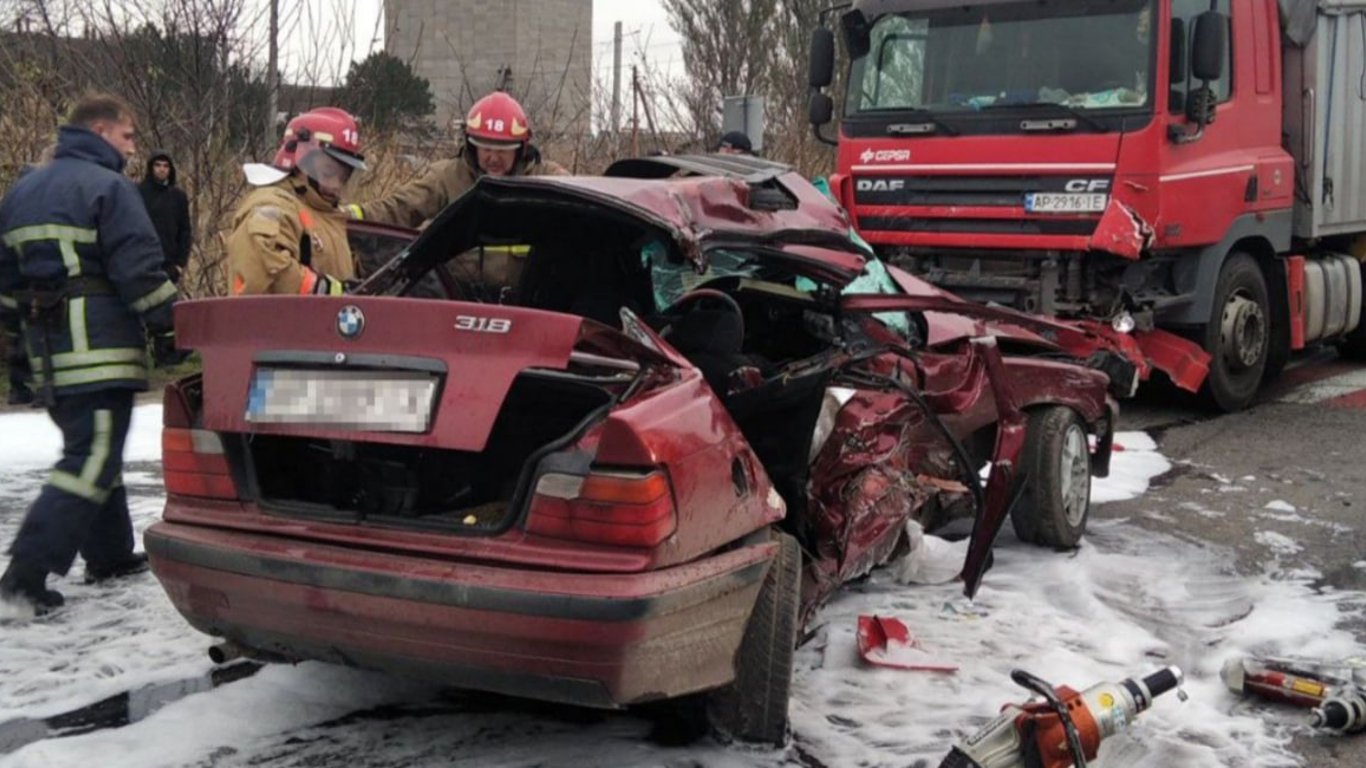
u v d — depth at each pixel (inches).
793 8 652.1
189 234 387.9
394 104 520.1
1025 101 341.1
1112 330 322.0
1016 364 221.0
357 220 215.0
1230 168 355.6
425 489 141.4
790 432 167.5
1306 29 386.6
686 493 131.0
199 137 419.2
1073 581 214.1
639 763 145.9
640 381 138.5
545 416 149.9
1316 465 310.5
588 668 124.3
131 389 189.6
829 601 202.1
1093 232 329.4
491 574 126.4
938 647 183.5
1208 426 359.9
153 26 417.4
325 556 132.3
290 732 153.2
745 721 148.7
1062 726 133.6
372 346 132.6
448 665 128.6
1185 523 257.0
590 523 126.3
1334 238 442.9
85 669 170.6
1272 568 227.5
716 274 178.1
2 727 153.6
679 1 651.5
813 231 180.1
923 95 360.2
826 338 193.2
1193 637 191.5
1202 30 324.5
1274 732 159.8
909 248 365.4
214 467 143.6
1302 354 502.3
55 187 185.0
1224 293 367.2
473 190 161.6
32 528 185.3
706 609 132.2
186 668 171.6
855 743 152.6
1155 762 149.8
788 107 628.1
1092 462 250.7
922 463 207.0
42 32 424.2
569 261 182.2
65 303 184.4
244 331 139.9
